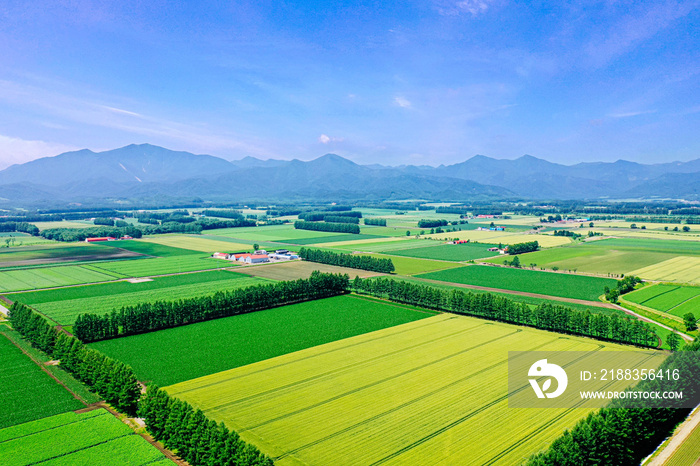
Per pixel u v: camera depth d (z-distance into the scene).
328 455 68.25
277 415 80.81
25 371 100.06
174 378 97.06
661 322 136.75
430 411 81.88
